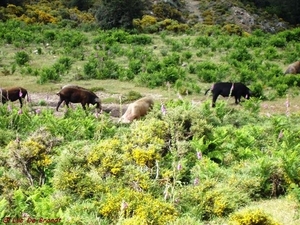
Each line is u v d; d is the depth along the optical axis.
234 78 22.20
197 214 7.12
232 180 8.21
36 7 47.84
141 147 9.12
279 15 66.19
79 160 8.22
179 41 35.47
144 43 34.81
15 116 13.04
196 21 54.59
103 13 43.19
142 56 27.23
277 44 34.19
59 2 52.28
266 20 61.81
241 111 15.08
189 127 10.65
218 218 7.16
